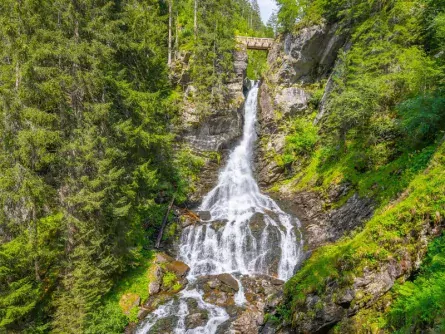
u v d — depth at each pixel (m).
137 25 23.03
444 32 14.32
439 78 14.05
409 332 7.79
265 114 31.84
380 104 18.58
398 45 18.30
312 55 30.19
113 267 16.14
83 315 14.08
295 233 20.95
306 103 30.19
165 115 28.77
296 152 27.98
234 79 33.69
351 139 22.34
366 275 10.43
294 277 13.59
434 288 7.73
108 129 17.83
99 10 18.31
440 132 14.12
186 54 32.50
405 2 19.48
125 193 17.91
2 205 13.66
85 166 16.12
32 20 15.05
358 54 21.31
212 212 25.42
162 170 24.72
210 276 19.09
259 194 27.86
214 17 33.47
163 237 22.08
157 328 15.11
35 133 13.91
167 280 18.30
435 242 9.28
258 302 16.55
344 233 17.44
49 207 15.83
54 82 15.26
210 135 31.66
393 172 16.45
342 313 10.52
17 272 13.59
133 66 22.62
